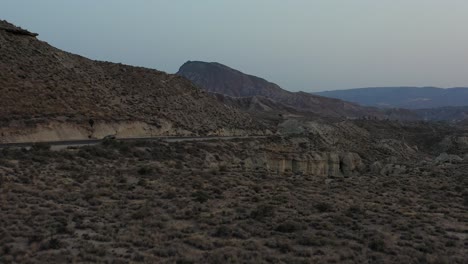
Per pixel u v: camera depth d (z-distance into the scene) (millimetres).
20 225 19656
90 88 70625
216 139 65938
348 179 49344
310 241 19891
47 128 49688
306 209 27547
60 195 26641
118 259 15945
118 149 45344
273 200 29781
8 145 41781
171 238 19594
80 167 35750
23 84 57562
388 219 25969
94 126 55875
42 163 35031
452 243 21391
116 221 22078
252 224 23031
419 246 20188
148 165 40562
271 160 67438
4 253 16203
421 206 32031
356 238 21188
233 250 17906
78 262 15547
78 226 20406
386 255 18812
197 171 40969
